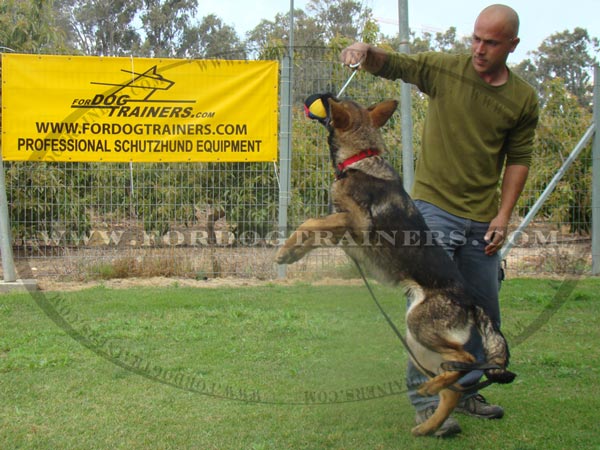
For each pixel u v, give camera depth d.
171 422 3.06
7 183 6.36
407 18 4.18
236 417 3.13
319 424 3.07
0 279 6.20
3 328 4.60
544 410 3.33
